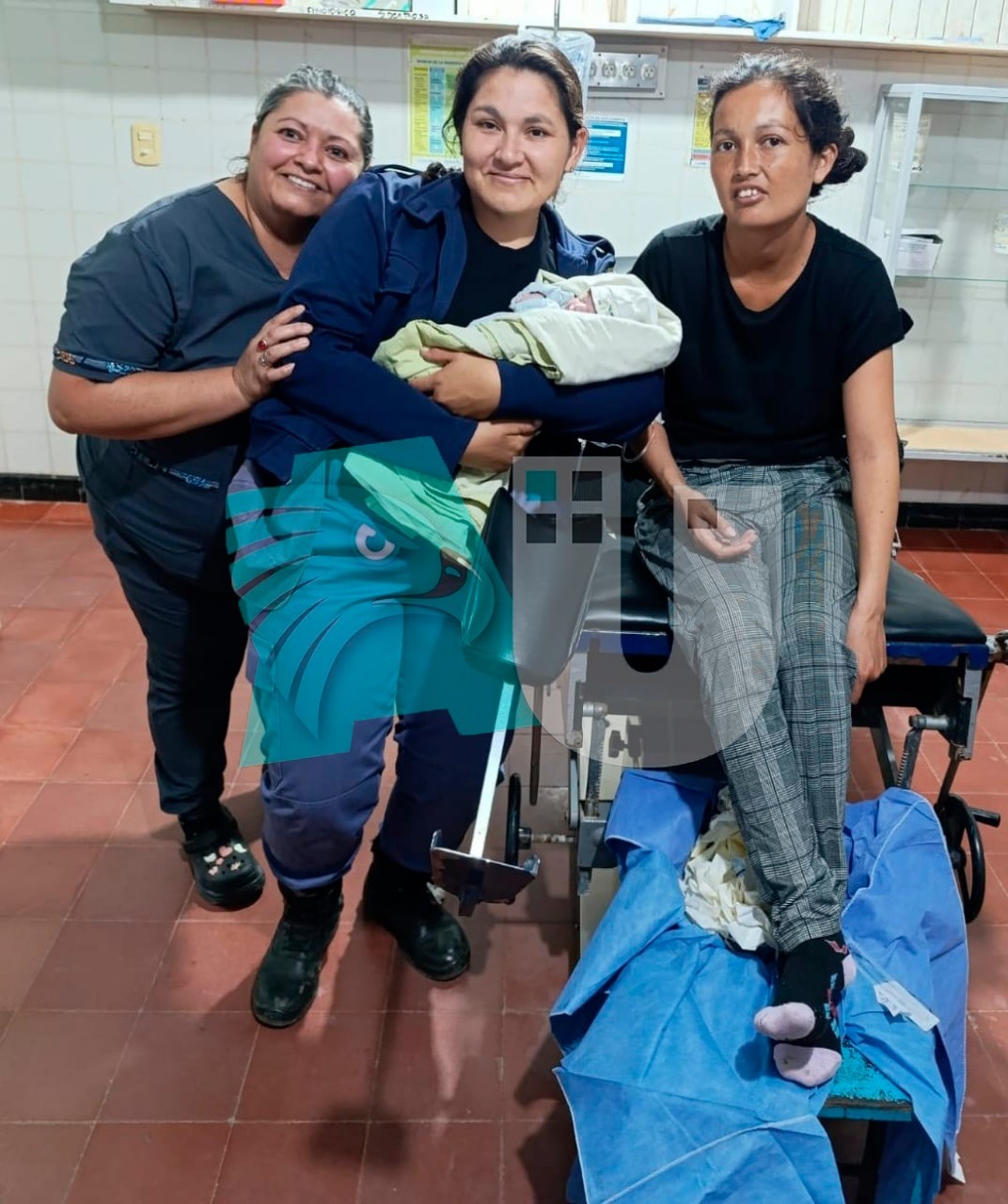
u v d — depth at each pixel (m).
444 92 3.36
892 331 1.65
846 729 1.52
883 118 3.39
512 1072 1.72
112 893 2.06
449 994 1.86
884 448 1.66
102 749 2.49
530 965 1.93
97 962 1.90
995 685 2.87
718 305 1.70
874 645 1.59
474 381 1.39
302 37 3.30
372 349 1.50
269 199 1.54
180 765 1.94
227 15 3.26
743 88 1.55
